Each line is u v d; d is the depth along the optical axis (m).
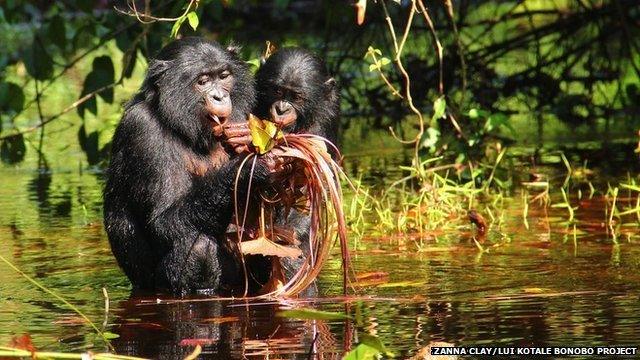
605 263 11.30
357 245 12.76
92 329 9.26
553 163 18.42
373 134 22.61
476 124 17.09
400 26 22.08
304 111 12.80
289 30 26.52
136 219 11.63
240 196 10.98
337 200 10.23
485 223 13.13
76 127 24.44
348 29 23.08
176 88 11.48
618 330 8.73
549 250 12.07
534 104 24.95
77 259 12.48
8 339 8.89
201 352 8.45
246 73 12.05
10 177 19.17
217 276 11.20
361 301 10.02
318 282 10.98
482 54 23.67
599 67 24.20
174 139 11.57
